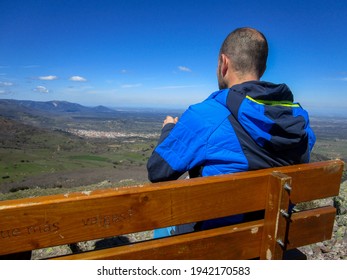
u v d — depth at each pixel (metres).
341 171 1.95
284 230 1.64
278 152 1.79
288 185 1.59
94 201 1.26
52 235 1.21
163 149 1.75
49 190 12.56
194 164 1.73
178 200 1.44
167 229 2.34
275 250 1.64
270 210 1.66
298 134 1.72
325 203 5.50
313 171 1.82
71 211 1.23
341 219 4.26
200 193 1.49
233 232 1.64
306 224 1.86
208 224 1.78
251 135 1.69
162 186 1.40
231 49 2.00
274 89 1.77
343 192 5.01
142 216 1.37
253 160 1.71
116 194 1.30
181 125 1.75
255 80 1.86
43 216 1.18
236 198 1.59
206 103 1.81
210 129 1.70
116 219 1.32
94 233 1.28
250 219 1.82
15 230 1.14
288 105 1.86
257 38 1.96
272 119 1.67
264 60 2.05
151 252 1.45
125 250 1.41
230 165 1.72
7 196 12.09
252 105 1.67
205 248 1.57
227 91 1.79
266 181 1.66
